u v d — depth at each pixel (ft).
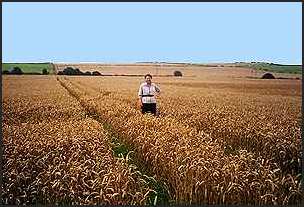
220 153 32.60
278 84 127.34
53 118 64.03
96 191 25.76
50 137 39.17
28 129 45.55
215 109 68.13
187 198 27.40
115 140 48.73
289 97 98.73
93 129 45.44
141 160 37.73
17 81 145.38
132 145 43.88
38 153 33.78
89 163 29.19
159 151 33.88
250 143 43.47
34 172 29.78
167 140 35.91
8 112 65.57
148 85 57.21
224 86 131.23
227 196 26.12
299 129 43.27
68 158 31.81
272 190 25.40
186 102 82.17
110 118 61.52
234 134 45.83
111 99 88.99
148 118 50.08
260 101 87.04
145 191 27.20
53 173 27.63
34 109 71.67
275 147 38.42
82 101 88.48
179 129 42.75
